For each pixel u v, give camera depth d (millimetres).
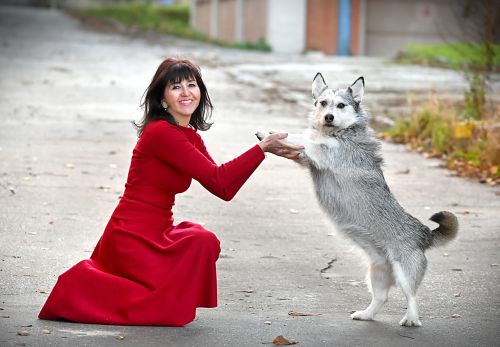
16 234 7945
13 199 9219
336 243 8211
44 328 5441
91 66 22438
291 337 5523
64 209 8938
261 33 34781
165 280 5594
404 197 10094
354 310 6344
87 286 5613
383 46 34812
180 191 5891
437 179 11102
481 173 11367
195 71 5922
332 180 6324
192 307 5625
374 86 19656
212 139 12953
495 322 6027
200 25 44969
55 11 53250
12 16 44000
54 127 13586
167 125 5727
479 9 17016
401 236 6113
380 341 5527
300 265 7477
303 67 24312
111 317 5578
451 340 5594
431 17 34562
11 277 6691
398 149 13008
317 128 6645
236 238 8234
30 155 11445
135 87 18688
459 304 6492
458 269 7438
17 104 15734
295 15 33594
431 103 14172
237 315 6020
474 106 13766
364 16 34219
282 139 5902
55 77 19859
